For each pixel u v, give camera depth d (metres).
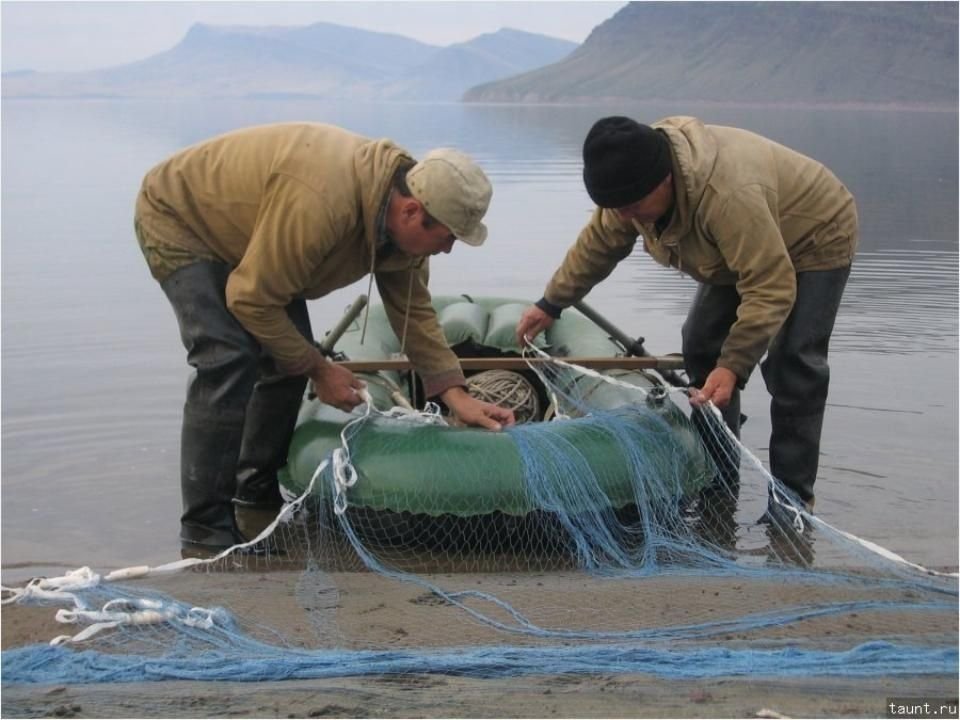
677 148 4.42
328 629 3.62
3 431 6.32
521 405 5.41
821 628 3.54
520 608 3.80
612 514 4.55
